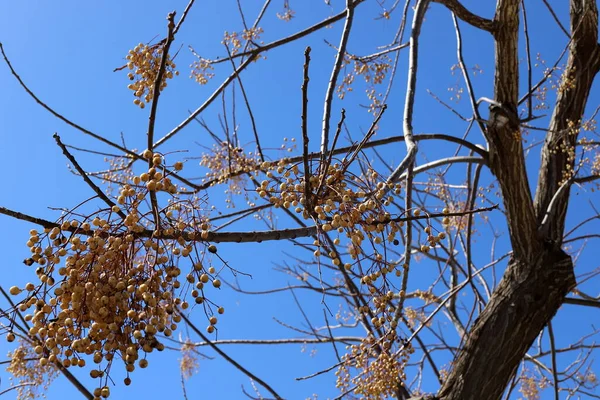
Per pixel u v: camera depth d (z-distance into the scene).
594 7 6.96
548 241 6.16
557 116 7.00
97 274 2.45
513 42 6.06
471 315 6.14
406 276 4.69
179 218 2.77
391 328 3.94
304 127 2.76
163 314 2.45
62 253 2.53
